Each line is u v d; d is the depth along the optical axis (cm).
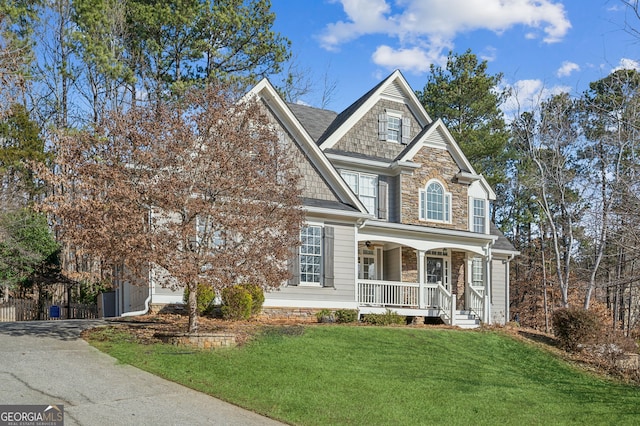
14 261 2584
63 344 1348
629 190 1605
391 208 2416
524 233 4331
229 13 3197
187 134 1369
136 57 3181
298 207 1595
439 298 2280
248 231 1341
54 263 2780
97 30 2808
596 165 2734
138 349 1306
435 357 1565
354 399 1097
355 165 2352
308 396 1077
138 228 1311
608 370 1828
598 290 3167
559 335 2020
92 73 3147
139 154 1326
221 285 1342
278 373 1200
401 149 2520
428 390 1235
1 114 2425
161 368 1163
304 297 1972
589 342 1969
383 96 2528
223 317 1748
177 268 1304
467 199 2583
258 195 1425
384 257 2486
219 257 1343
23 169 2508
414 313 2212
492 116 4309
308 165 2094
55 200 1345
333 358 1384
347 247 2084
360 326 1827
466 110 4300
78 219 1314
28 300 2714
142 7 3055
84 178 1330
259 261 1384
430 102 4400
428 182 2473
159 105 1421
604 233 2080
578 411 1282
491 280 2838
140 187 1335
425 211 2442
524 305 3694
